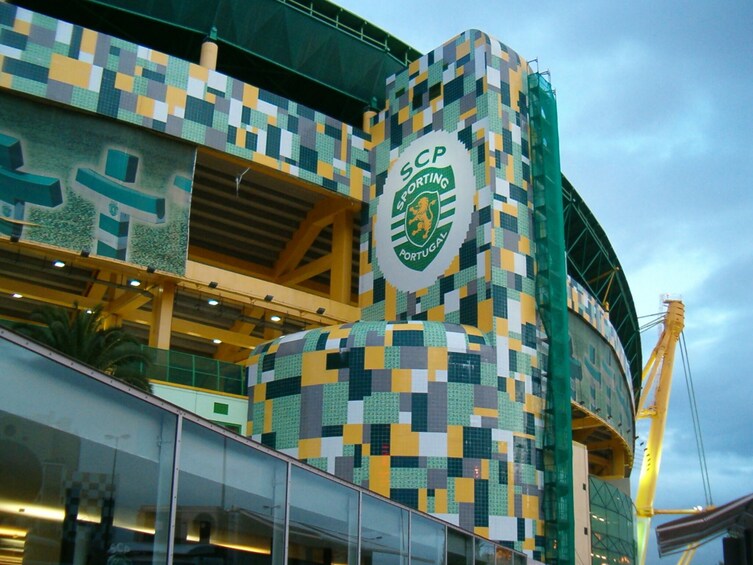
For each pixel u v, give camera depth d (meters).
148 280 51.47
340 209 60.75
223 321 66.00
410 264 55.72
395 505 20.45
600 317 74.19
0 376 10.50
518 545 46.03
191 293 54.25
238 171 56.97
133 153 50.75
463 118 55.56
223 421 50.00
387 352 48.12
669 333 115.12
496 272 50.53
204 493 13.72
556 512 47.72
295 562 16.06
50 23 49.56
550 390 50.50
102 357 39.50
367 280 58.47
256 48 60.56
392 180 59.12
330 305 57.06
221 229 65.50
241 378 52.00
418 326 49.09
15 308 60.50
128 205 49.62
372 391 47.62
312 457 47.59
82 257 47.53
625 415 82.75
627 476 94.94
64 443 11.29
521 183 54.03
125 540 12.06
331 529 17.50
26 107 48.12
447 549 23.31
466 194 53.66
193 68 54.12
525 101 56.78
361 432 47.09
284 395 49.72
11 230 45.78
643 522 104.94
